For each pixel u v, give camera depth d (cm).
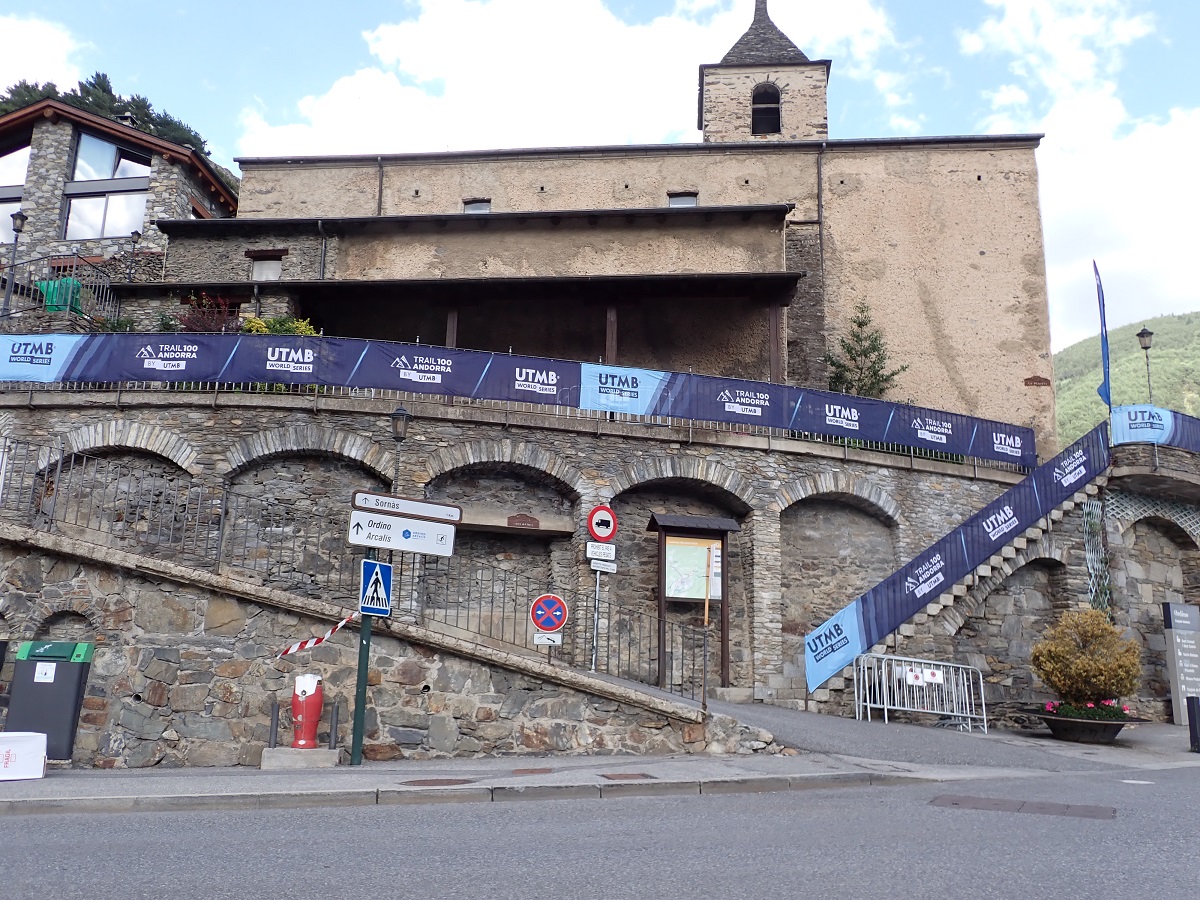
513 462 1625
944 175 2619
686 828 677
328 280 2097
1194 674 1880
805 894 496
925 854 593
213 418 1587
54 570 1115
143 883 509
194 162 2845
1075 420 6944
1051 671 1549
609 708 1123
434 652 1099
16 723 1033
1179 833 680
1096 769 1155
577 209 2536
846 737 1248
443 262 2336
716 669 1614
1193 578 2122
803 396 1781
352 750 1026
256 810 764
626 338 2206
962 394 2475
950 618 1697
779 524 1712
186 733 1058
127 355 1606
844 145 2620
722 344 2202
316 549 1569
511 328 2206
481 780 884
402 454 1590
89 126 2870
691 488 1734
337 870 540
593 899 483
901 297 2534
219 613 1088
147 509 1555
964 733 1453
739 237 2331
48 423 1595
